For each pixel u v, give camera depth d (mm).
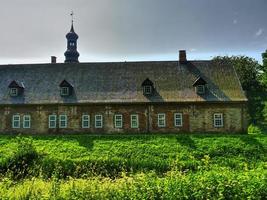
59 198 12523
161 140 40062
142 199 12172
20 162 27078
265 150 36844
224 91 48625
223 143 38625
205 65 52688
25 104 49156
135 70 52656
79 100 49000
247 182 12555
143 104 48125
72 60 62375
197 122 47312
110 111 48500
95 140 40781
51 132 48875
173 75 51438
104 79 51781
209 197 12164
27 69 54250
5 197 12773
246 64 82875
